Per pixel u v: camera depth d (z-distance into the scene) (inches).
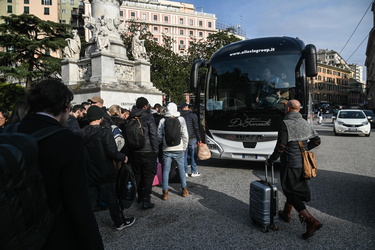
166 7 2962.6
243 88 264.4
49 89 61.7
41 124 58.6
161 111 267.1
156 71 1232.2
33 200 48.8
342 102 3622.0
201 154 225.1
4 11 2300.7
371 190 205.0
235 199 188.9
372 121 850.8
